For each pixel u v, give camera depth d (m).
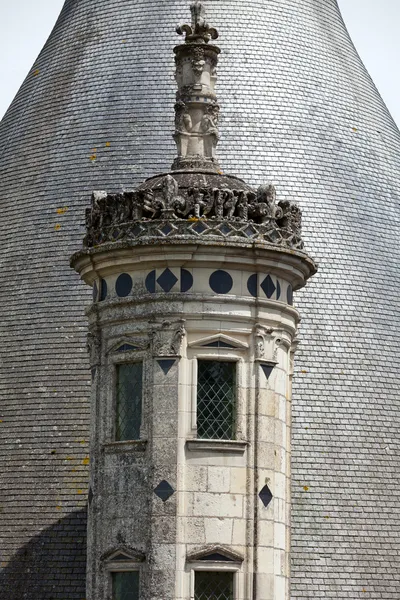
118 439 41.97
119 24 72.12
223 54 70.25
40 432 63.25
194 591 40.03
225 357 41.28
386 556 61.44
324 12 74.44
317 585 60.09
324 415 63.34
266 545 40.72
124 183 66.94
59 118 70.69
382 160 71.56
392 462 63.44
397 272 68.31
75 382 63.81
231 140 67.94
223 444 40.66
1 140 73.00
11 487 62.50
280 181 67.31
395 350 66.12
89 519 42.44
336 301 65.88
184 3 72.06
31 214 68.50
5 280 67.56
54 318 65.44
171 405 40.59
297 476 61.97
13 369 65.06
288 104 69.56
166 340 41.00
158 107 68.94
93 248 42.41
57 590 59.84
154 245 40.94
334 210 67.81
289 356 43.75
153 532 40.06
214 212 41.56
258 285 41.78
